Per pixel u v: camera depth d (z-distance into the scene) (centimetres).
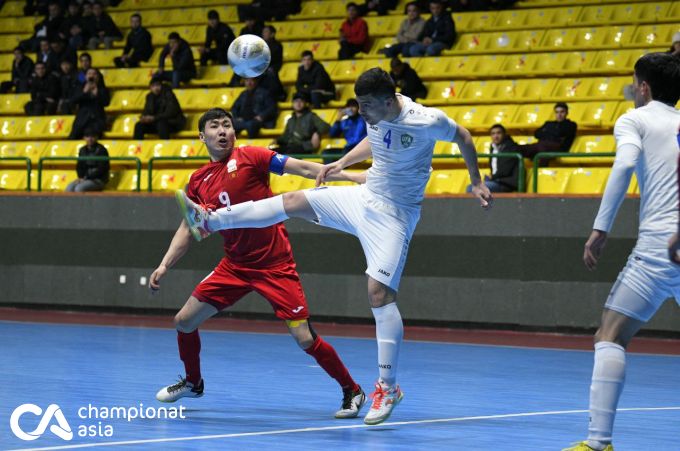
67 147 2545
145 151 2450
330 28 2734
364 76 845
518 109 2255
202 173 966
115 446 780
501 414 987
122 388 1121
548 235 1889
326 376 1269
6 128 2692
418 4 2697
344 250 2052
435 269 1978
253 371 1313
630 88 2102
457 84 2397
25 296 2298
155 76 2658
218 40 2706
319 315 2073
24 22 3162
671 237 668
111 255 2225
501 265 1927
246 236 948
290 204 904
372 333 1888
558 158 2078
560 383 1245
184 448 777
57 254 2272
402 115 859
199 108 2559
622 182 693
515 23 2545
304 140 2247
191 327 975
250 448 783
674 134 711
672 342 1786
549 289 1888
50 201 2277
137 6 3080
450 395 1126
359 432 867
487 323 1941
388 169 880
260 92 2398
